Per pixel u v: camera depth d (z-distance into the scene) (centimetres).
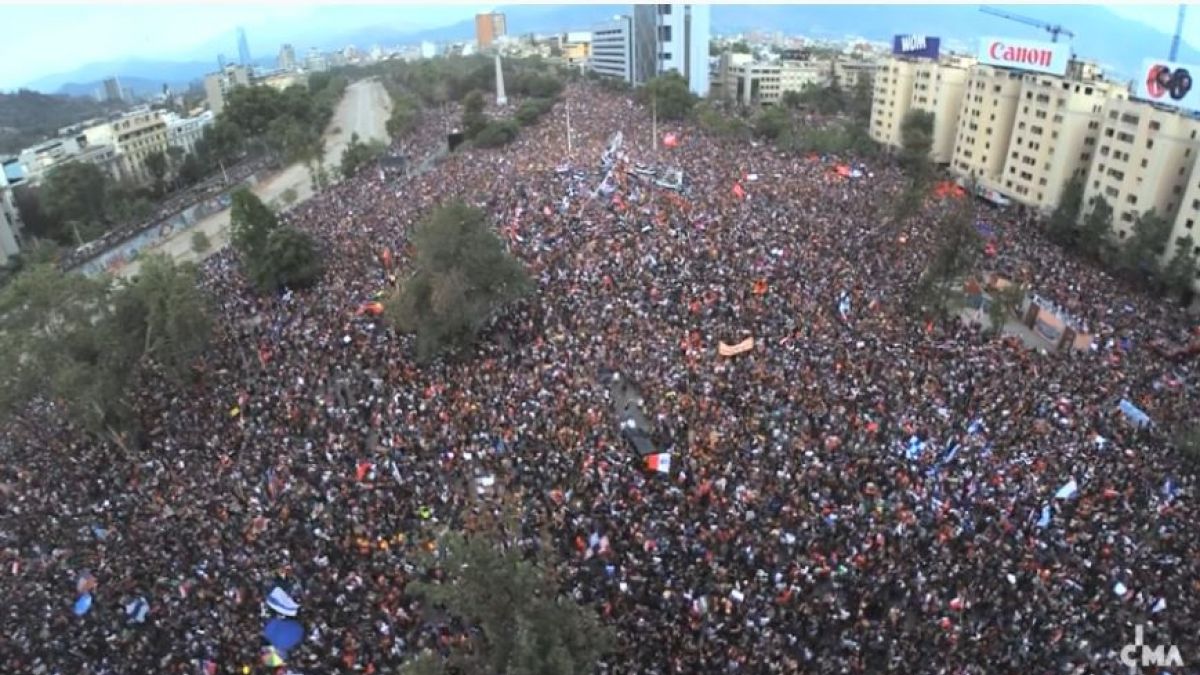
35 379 4484
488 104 18512
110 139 15675
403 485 3775
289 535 3491
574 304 5678
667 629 2878
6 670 2944
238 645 2917
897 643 2830
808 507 3531
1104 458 3834
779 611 2984
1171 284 6938
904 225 7600
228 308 6431
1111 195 8338
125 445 4559
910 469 3759
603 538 3306
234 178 14125
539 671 2112
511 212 7838
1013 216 9594
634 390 4681
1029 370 4778
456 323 5103
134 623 3083
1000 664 2759
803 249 6681
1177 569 3155
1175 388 4719
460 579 2292
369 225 8038
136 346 5025
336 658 2811
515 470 3900
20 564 3516
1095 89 8831
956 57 13200
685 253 6475
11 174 13312
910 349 4988
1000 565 3167
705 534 3353
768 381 4559
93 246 10656
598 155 10881
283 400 4672
